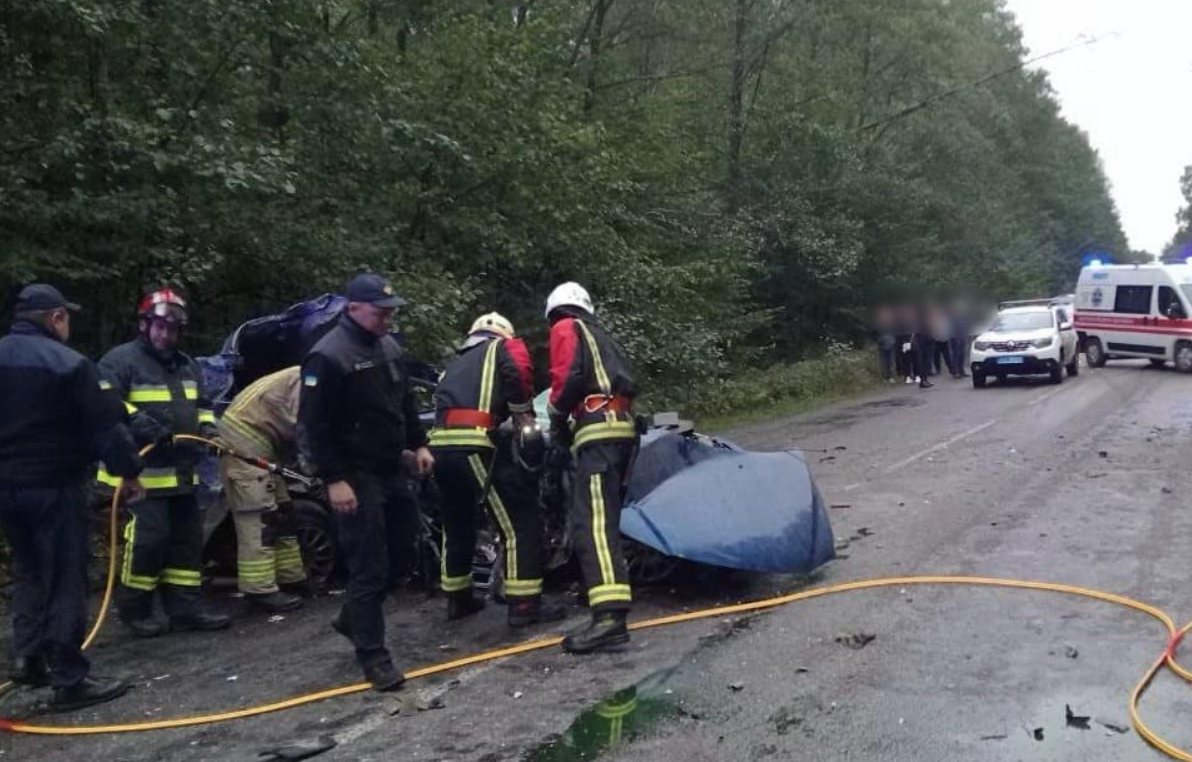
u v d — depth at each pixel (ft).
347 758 14.06
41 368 16.06
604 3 63.82
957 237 102.78
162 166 27.91
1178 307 79.82
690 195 68.03
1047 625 18.44
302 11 35.37
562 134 46.19
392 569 18.51
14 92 28.30
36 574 17.01
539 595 19.88
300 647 19.19
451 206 44.11
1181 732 13.98
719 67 74.64
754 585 21.74
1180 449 39.01
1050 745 13.61
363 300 16.74
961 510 28.66
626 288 52.01
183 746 14.82
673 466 23.06
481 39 44.65
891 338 85.30
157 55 32.27
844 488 33.04
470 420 19.39
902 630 18.40
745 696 15.61
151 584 20.08
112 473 16.35
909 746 13.67
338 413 16.58
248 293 36.14
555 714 15.24
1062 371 74.33
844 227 82.84
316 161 37.17
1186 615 18.76
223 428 21.70
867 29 92.32
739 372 70.79
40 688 17.39
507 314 48.83
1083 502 29.17
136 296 31.35
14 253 26.76
